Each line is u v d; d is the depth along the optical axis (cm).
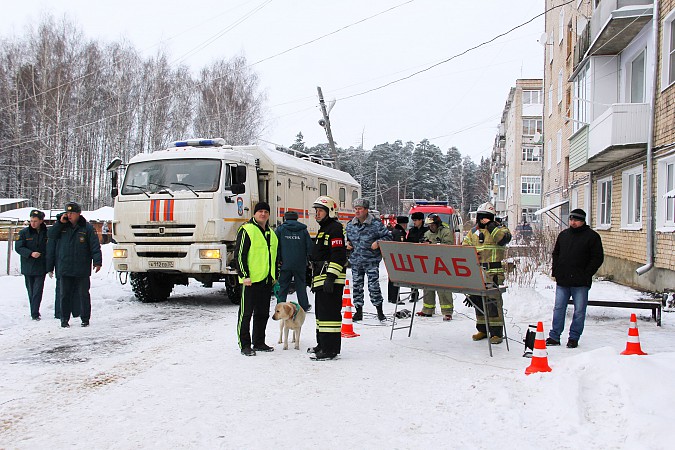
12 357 693
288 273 891
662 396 447
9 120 3812
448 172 9712
